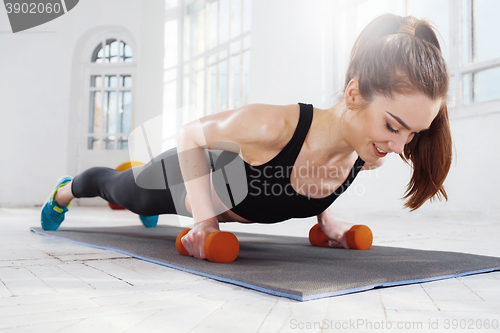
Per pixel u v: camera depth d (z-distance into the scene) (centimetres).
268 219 140
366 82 96
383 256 130
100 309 68
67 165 707
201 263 111
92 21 723
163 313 66
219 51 658
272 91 544
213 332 57
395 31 98
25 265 111
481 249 159
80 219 349
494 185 332
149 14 724
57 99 709
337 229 156
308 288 79
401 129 94
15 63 698
